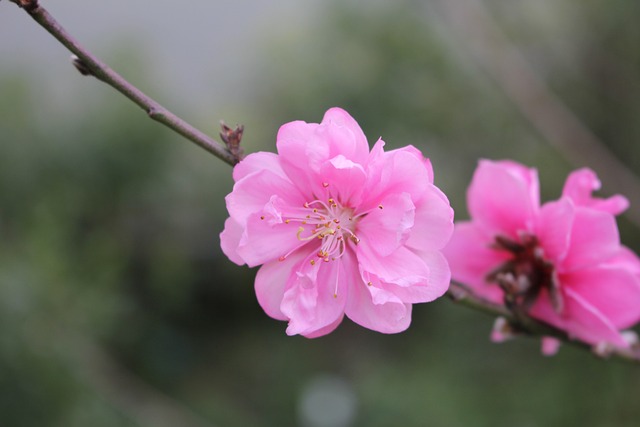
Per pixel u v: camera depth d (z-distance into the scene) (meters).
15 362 0.68
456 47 0.99
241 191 0.32
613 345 0.35
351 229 0.33
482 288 0.36
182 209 1.19
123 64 1.04
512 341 0.92
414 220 0.32
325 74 1.09
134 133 1.01
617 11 0.91
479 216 0.36
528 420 0.83
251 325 1.41
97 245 0.90
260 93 1.21
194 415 1.16
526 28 0.97
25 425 0.68
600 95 0.95
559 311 0.35
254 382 1.28
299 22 1.17
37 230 0.77
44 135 0.99
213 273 1.33
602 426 0.77
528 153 0.99
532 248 0.35
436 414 0.93
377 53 1.06
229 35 1.38
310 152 0.32
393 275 0.32
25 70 1.03
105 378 0.82
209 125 1.17
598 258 0.35
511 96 0.83
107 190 1.03
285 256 0.33
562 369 0.81
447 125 1.04
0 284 0.69
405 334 1.24
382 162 0.32
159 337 1.24
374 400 1.06
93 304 0.74
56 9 1.22
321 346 1.33
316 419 1.13
